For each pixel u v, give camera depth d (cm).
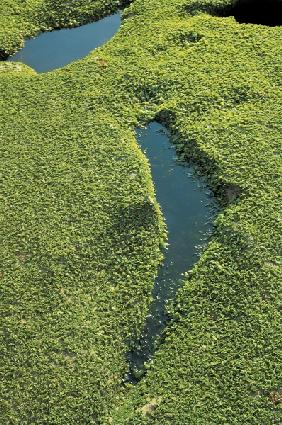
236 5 2202
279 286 1397
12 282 1454
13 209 1603
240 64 1942
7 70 2047
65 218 1575
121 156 1716
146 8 2205
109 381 1302
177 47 2039
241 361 1291
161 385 1280
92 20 2262
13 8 2261
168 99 1867
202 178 1694
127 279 1463
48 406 1262
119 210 1583
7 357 1332
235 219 1543
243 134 1733
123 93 1895
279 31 2061
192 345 1330
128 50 2038
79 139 1769
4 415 1256
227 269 1447
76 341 1353
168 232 1581
